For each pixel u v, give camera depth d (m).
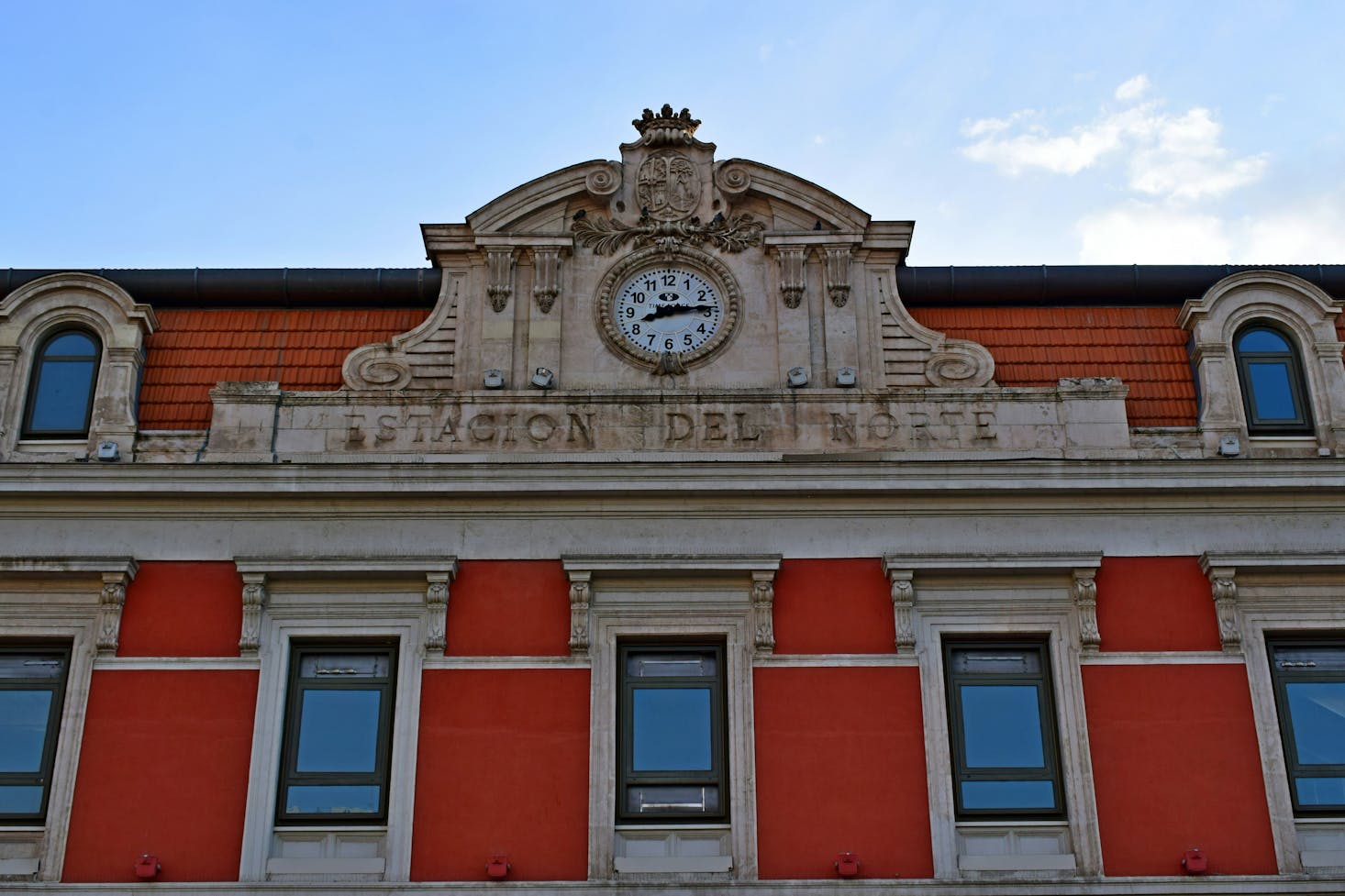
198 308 25.12
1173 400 24.14
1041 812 21.30
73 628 22.03
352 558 22.17
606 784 21.17
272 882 20.44
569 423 23.08
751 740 21.44
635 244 24.53
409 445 23.00
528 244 24.41
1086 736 21.48
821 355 23.95
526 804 21.06
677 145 25.09
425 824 20.94
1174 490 22.64
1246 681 21.84
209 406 23.94
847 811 21.08
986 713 21.89
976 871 20.86
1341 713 21.94
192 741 21.36
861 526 22.66
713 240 24.56
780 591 22.31
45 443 23.45
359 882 20.44
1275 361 24.28
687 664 22.17
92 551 22.38
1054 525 22.69
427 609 22.12
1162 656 21.95
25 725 21.67
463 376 23.84
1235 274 24.31
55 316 24.11
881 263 24.66
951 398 23.30
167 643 21.91
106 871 20.64
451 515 22.62
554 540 22.55
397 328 24.84
